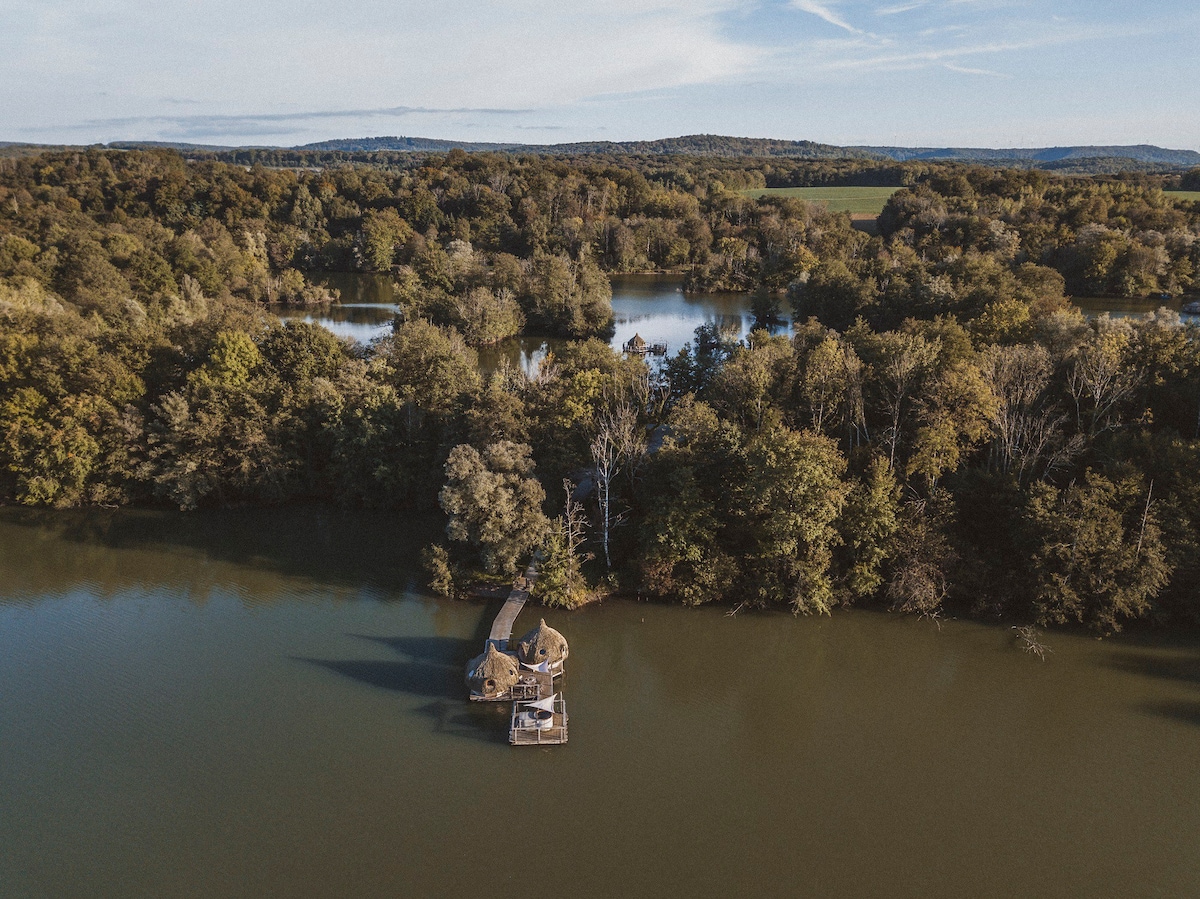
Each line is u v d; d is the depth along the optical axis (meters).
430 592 64.50
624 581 63.72
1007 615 59.91
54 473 78.69
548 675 51.72
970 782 44.97
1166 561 55.94
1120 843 40.53
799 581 59.22
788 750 47.81
